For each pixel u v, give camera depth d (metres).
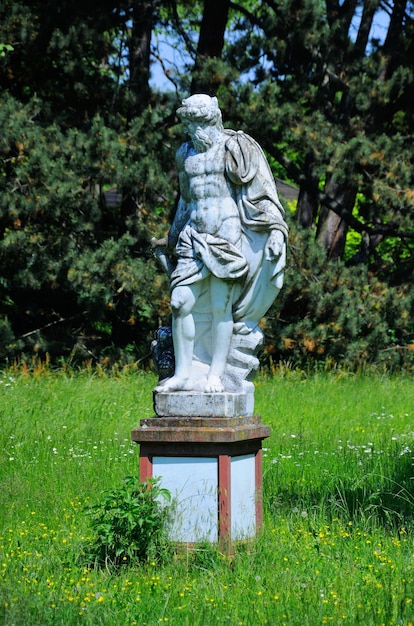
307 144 21.78
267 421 14.35
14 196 21.09
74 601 6.77
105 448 12.09
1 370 19.48
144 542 7.78
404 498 9.73
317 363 21.77
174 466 8.05
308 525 8.91
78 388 16.39
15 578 7.23
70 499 9.85
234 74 21.84
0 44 21.55
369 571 7.60
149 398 15.53
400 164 21.89
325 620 6.39
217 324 8.35
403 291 22.81
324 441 12.99
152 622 6.51
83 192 21.73
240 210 8.37
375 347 22.06
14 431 12.69
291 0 22.11
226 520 7.88
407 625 6.26
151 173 21.56
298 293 21.97
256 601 6.84
